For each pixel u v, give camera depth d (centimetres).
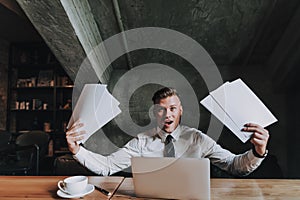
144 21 264
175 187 106
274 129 355
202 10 249
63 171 207
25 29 371
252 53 328
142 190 111
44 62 436
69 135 126
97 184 129
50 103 438
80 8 234
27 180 137
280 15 253
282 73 320
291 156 340
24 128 432
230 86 113
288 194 114
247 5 241
